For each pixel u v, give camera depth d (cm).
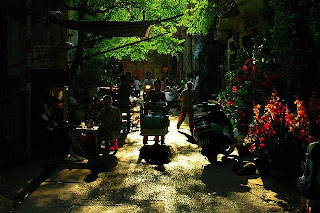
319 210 477
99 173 894
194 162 1005
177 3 1850
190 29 1977
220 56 2428
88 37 1820
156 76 5744
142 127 1202
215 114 1020
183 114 1500
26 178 821
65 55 1072
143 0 1697
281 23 1005
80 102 1738
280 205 661
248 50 1698
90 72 2497
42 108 1102
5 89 969
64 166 964
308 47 994
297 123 809
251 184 792
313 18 909
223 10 1692
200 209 647
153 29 1864
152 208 654
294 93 1039
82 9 1578
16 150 1005
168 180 830
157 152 1134
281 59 1071
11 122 984
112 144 1271
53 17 1202
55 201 694
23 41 1183
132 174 883
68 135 1053
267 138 820
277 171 798
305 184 479
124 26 1238
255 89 1195
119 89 1579
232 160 1022
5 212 627
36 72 1148
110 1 1662
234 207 654
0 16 1019
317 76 998
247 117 1184
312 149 475
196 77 2567
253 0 1315
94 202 688
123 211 639
